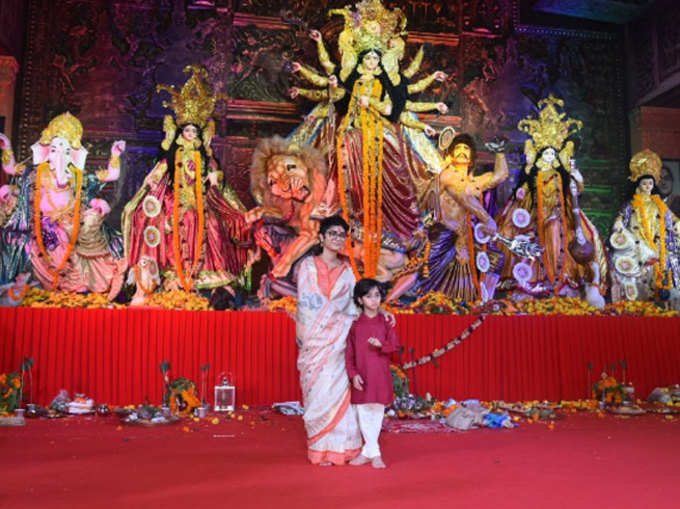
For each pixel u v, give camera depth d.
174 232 11.69
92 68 13.77
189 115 12.18
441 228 12.70
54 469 4.70
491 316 10.33
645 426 7.71
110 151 13.56
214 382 9.28
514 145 14.99
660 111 15.52
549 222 13.32
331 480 4.37
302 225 12.07
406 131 13.20
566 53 15.64
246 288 12.16
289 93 13.67
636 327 10.93
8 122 13.22
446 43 15.10
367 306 5.21
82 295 10.97
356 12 13.22
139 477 4.42
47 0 13.82
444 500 3.78
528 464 5.06
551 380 10.41
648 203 13.75
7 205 11.04
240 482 4.27
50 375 8.78
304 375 5.15
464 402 8.76
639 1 15.16
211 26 14.26
